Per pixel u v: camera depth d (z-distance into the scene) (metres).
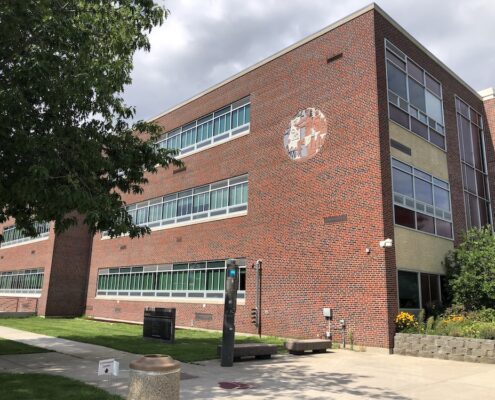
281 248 20.44
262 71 23.61
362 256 17.09
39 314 33.94
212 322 23.56
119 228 11.02
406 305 17.23
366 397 8.71
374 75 18.20
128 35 11.84
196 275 25.42
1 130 8.99
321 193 19.16
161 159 13.40
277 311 19.95
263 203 21.89
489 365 13.12
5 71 9.48
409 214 18.52
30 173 9.03
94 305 33.78
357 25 19.30
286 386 9.58
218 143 25.72
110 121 12.70
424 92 21.58
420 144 20.34
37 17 9.59
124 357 13.05
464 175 23.67
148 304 28.47
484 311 17.00
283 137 21.53
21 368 11.05
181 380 9.99
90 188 10.70
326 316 17.69
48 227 35.97
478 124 26.30
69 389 8.47
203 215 25.75
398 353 15.52
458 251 19.31
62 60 10.18
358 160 18.02
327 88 19.91
